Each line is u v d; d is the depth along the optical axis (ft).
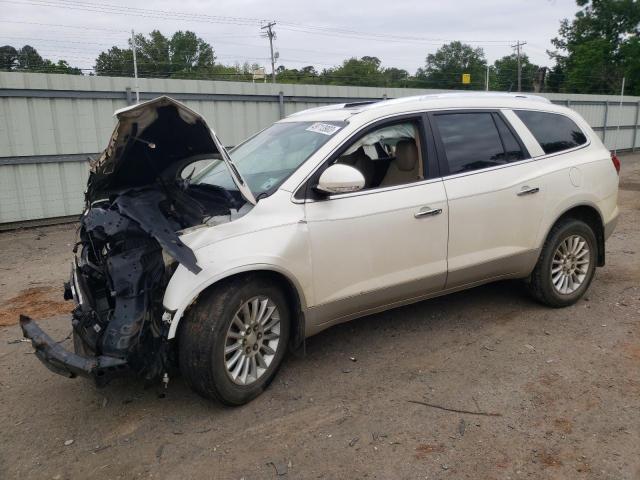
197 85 40.91
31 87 34.12
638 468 9.60
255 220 11.71
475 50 241.35
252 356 11.87
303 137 13.92
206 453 10.39
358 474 9.66
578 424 10.92
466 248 14.47
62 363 10.36
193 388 11.43
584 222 17.11
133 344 10.59
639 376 12.70
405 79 240.53
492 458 9.98
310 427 11.08
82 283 12.08
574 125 17.21
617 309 16.76
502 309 16.84
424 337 15.02
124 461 10.24
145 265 11.25
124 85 37.50
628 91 166.09
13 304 19.27
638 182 49.55
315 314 12.55
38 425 11.46
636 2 166.40
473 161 14.74
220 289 11.22
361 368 13.41
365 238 12.88
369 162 14.16
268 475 9.73
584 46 172.45
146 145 11.55
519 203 15.15
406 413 11.46
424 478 9.52
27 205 35.09
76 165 36.50
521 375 12.89
